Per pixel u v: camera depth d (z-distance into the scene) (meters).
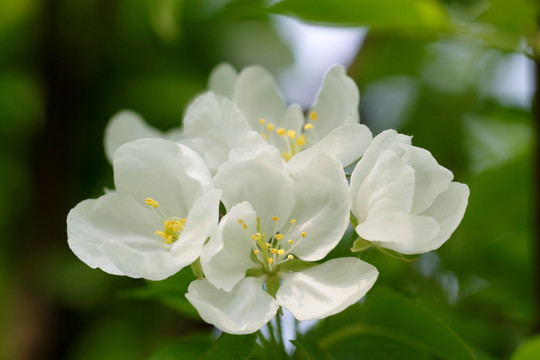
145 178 0.41
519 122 0.54
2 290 0.52
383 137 0.40
